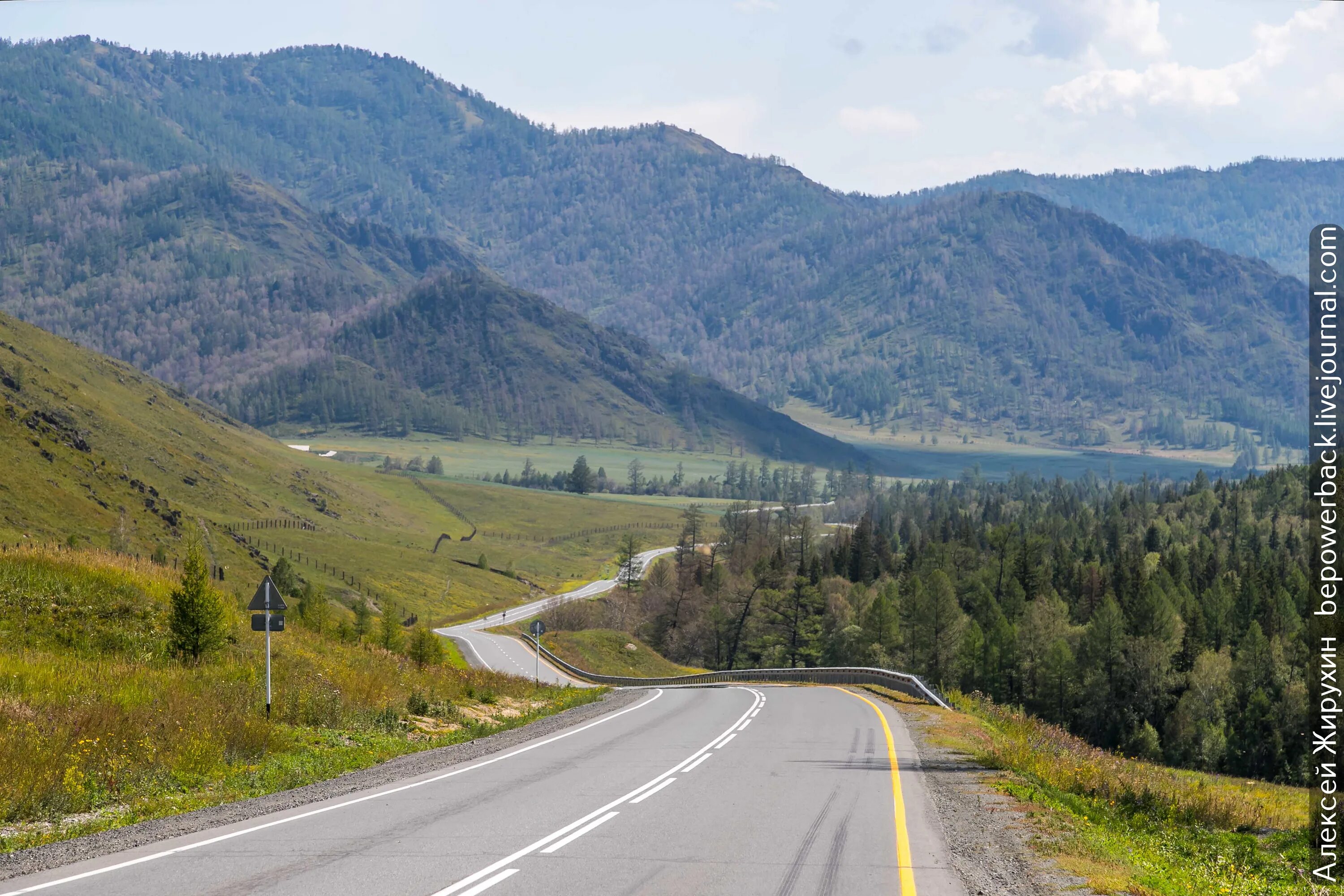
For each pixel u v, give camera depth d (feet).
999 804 50.67
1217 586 353.51
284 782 55.06
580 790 52.08
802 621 389.19
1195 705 265.75
